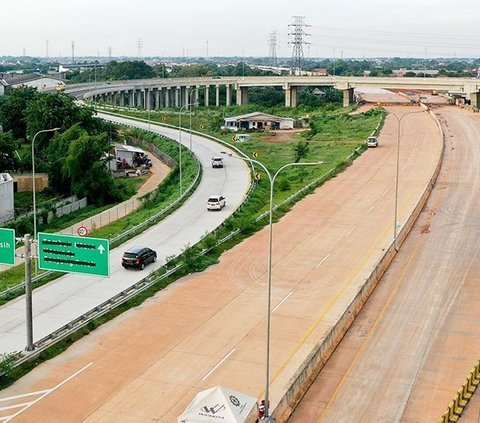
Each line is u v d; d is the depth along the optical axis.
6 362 36.06
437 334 43.16
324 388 36.16
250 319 44.28
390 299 49.31
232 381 35.72
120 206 84.50
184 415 29.59
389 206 74.75
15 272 56.66
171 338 41.38
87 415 32.56
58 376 36.50
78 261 38.84
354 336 42.91
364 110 172.00
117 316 44.84
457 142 116.06
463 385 35.91
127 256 53.34
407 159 101.81
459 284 52.16
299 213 72.50
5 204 74.00
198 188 84.88
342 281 51.53
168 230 65.75
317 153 112.69
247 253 58.78
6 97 147.12
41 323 42.88
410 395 35.31
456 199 78.81
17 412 32.84
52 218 77.75
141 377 36.38
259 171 97.56
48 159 95.81
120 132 138.50
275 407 32.34
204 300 47.72
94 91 196.50
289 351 39.44
